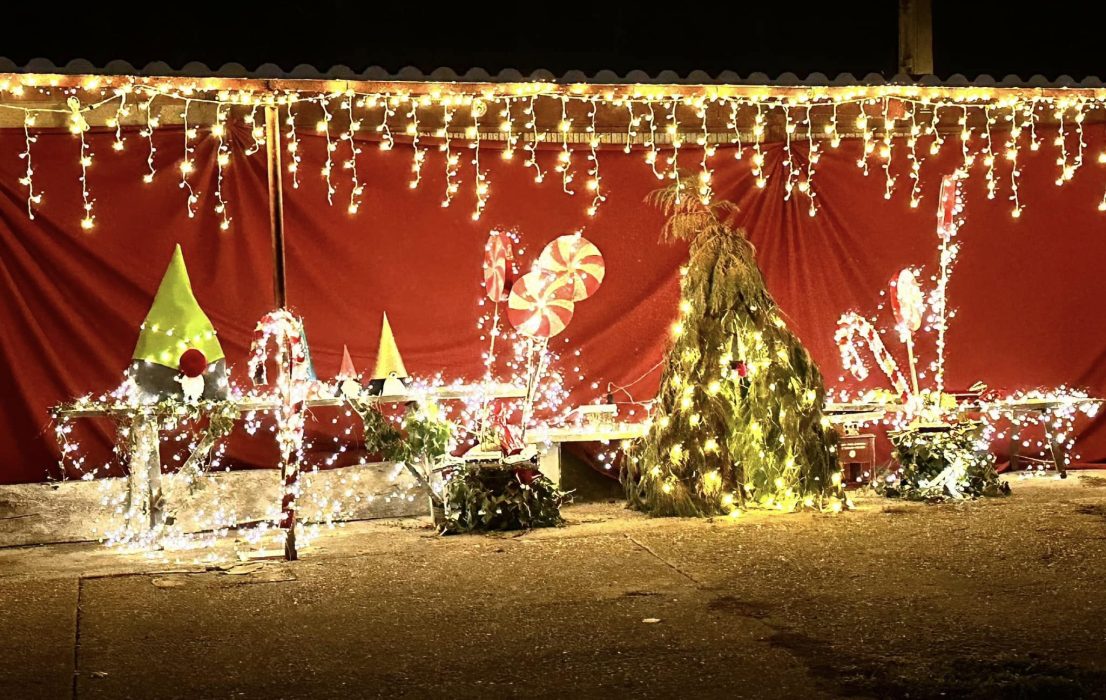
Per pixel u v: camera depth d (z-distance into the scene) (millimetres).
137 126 8750
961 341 10312
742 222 9883
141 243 8727
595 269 8508
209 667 5254
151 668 5254
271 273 9008
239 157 8945
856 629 5586
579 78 8875
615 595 6258
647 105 9750
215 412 7996
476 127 9383
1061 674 4938
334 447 9141
